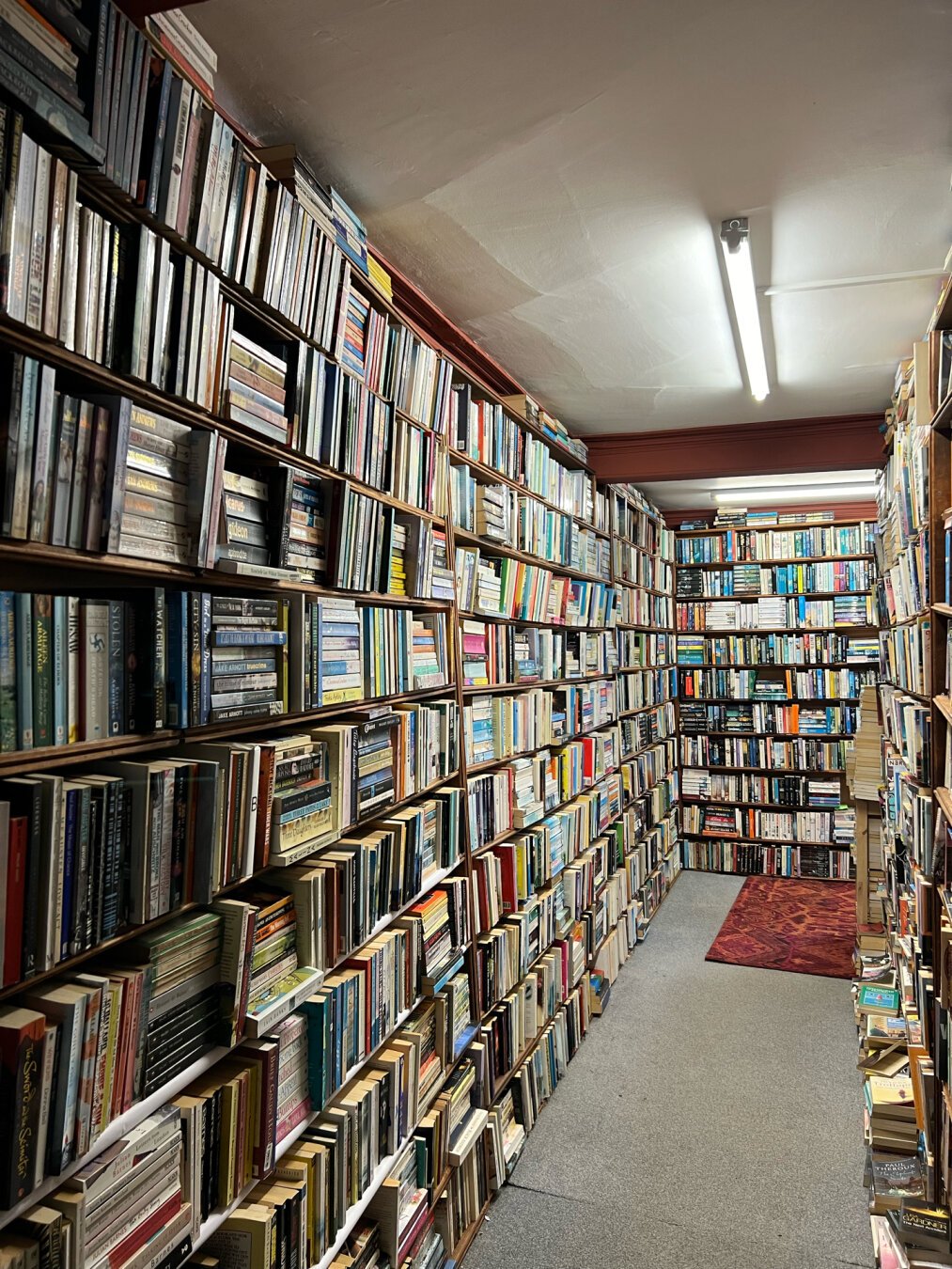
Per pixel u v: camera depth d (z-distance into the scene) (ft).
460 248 7.79
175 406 4.32
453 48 5.17
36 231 3.32
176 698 4.19
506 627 10.33
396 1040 7.01
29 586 4.14
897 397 10.50
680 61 5.31
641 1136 9.86
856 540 21.50
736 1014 13.23
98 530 3.72
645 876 17.54
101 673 3.81
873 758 14.30
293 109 5.77
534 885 10.71
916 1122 8.30
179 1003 4.26
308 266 5.65
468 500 8.97
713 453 14.49
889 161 6.42
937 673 7.91
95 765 4.01
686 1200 8.63
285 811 5.13
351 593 6.33
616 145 6.19
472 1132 8.16
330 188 6.30
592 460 15.06
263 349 5.20
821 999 13.73
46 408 3.39
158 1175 4.02
